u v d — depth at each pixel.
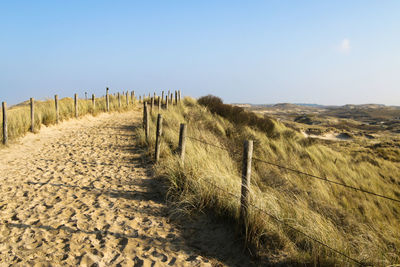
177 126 10.38
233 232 3.77
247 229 3.52
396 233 4.77
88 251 3.13
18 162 7.11
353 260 2.89
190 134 8.45
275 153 10.06
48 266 2.81
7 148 8.34
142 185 5.68
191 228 3.94
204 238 3.69
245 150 3.55
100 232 3.62
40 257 2.96
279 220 3.62
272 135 13.26
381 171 10.84
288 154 10.26
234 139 10.54
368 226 4.96
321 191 6.55
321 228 3.55
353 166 10.58
